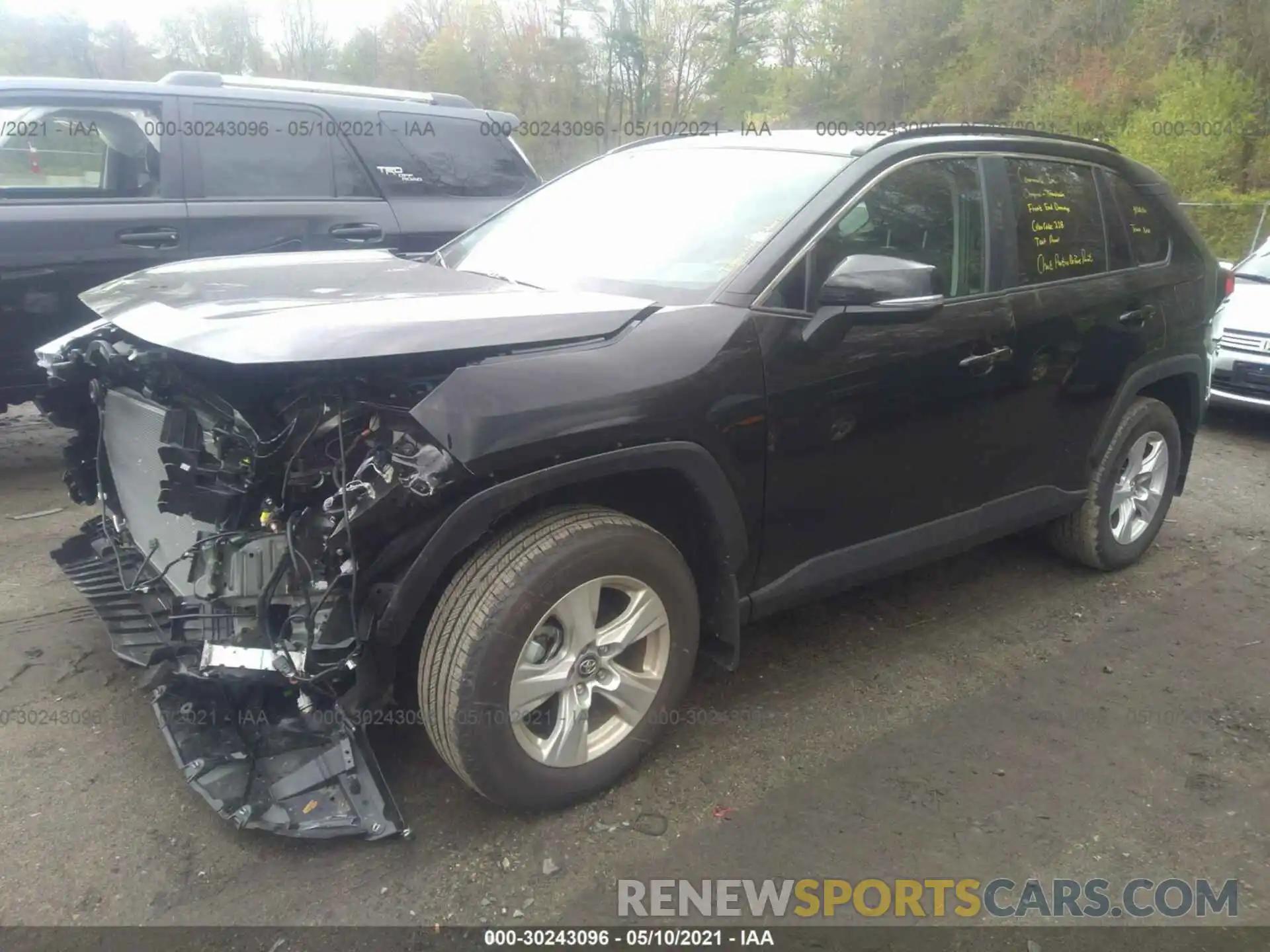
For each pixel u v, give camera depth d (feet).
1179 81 78.38
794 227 9.85
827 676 11.43
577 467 8.00
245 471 7.91
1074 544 14.19
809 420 9.58
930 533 11.40
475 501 7.59
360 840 8.39
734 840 8.65
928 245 10.89
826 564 10.41
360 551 7.57
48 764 9.18
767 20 128.36
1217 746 10.41
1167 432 14.55
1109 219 13.33
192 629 8.40
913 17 112.27
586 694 8.73
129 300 9.09
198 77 18.10
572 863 8.27
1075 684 11.53
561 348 8.23
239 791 8.05
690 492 9.04
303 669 7.59
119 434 10.09
